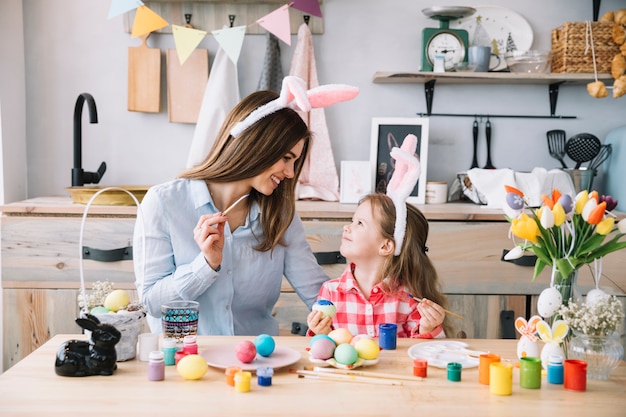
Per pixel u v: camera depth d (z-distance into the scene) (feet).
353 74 9.07
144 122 9.09
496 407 3.57
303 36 8.77
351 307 5.87
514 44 9.04
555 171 8.43
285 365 4.11
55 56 9.02
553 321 4.48
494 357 3.94
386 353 4.54
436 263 7.69
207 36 8.99
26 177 9.09
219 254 5.07
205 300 5.60
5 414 3.35
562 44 8.57
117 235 7.63
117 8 8.04
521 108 9.16
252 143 5.26
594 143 8.55
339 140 9.13
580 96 9.17
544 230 4.39
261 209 5.73
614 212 8.24
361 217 5.85
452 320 7.75
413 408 3.52
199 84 8.91
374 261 5.90
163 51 9.01
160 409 3.44
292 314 7.68
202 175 5.52
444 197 8.64
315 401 3.60
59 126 9.09
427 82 8.95
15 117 8.77
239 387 3.72
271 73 8.82
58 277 7.67
